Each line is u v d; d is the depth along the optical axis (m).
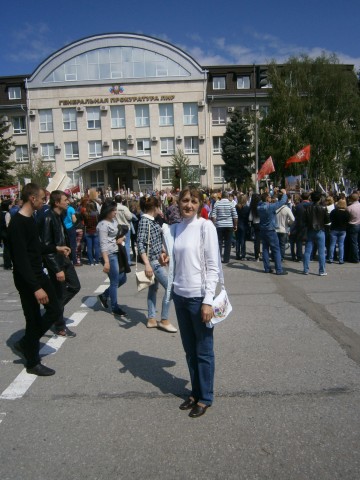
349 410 3.58
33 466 2.93
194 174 43.69
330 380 4.16
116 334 5.83
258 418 3.48
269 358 4.76
